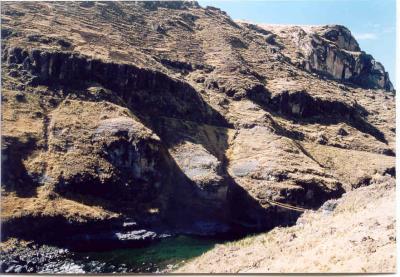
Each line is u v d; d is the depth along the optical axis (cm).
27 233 5969
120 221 6775
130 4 11712
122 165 7294
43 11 9438
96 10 10669
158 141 7612
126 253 5688
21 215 6022
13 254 5503
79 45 8906
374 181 8394
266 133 9481
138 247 6028
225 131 9650
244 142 9288
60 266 5144
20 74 7806
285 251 3706
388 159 9388
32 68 7906
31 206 6206
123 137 7425
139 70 8962
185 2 13362
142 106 8938
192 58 11481
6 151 6506
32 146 6912
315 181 8131
